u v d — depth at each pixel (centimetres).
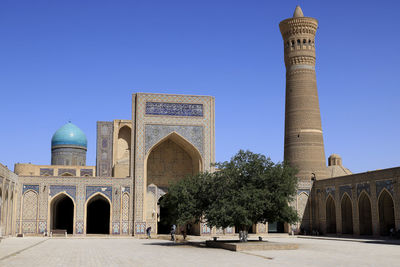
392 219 2584
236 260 1241
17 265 1098
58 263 1155
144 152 2983
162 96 3064
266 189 1884
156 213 3081
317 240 2384
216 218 1864
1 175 2288
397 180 2297
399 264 1130
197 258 1309
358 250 1617
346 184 2777
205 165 3036
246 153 2009
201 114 3094
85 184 2889
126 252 1552
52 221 2959
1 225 2366
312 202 3175
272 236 2888
